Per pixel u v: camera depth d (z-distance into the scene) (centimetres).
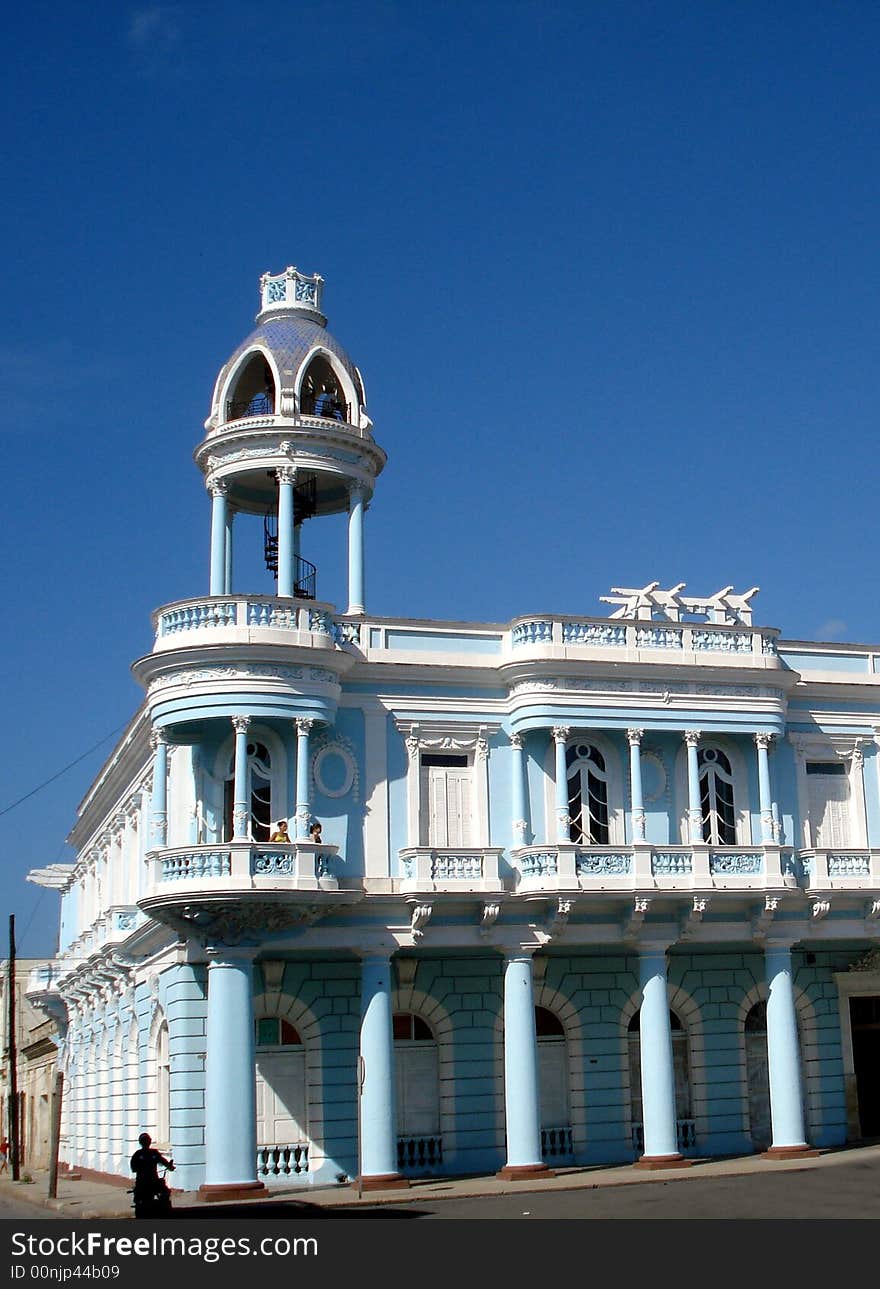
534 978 3728
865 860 3862
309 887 3266
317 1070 3478
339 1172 3431
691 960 3891
